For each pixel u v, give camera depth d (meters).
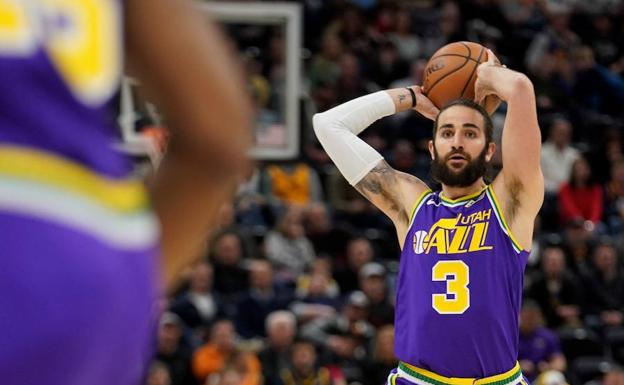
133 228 2.24
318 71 25.88
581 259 21.28
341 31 27.33
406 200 8.95
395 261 22.14
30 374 2.02
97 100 2.21
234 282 19.61
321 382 17.42
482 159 8.66
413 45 27.19
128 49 2.27
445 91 9.01
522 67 28.16
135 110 10.86
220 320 17.84
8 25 2.11
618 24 30.70
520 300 8.69
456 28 27.69
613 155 24.95
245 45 23.55
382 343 17.81
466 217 8.63
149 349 2.34
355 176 9.09
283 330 17.45
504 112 23.14
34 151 2.10
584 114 27.17
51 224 2.08
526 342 18.19
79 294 2.07
